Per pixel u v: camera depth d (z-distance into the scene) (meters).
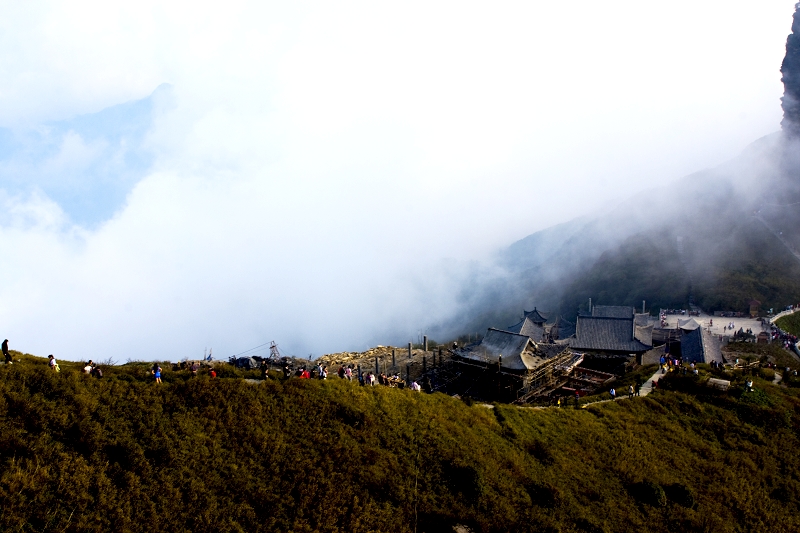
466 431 47.47
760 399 65.56
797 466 55.56
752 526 45.97
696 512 45.25
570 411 57.44
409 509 37.53
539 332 104.25
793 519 48.12
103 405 38.41
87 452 34.72
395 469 40.66
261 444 39.31
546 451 47.69
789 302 148.25
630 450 51.69
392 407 47.50
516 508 40.25
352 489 37.69
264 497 35.28
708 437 58.06
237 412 41.53
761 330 123.12
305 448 40.16
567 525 40.00
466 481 40.78
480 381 80.06
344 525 35.12
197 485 34.81
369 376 52.03
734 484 50.62
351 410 44.78
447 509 38.53
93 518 31.27
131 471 34.38
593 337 98.19
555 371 79.06
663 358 80.12
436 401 51.50
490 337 85.44
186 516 32.91
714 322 135.62
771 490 51.34
